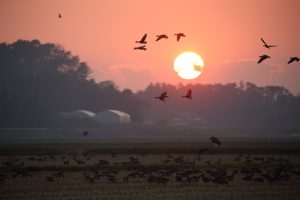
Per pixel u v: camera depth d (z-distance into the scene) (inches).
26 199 5108.3
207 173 6545.3
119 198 5093.5
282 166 7337.6
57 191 5516.7
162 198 5083.7
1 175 6333.7
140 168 7313.0
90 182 6087.6
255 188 5644.7
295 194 5310.0
